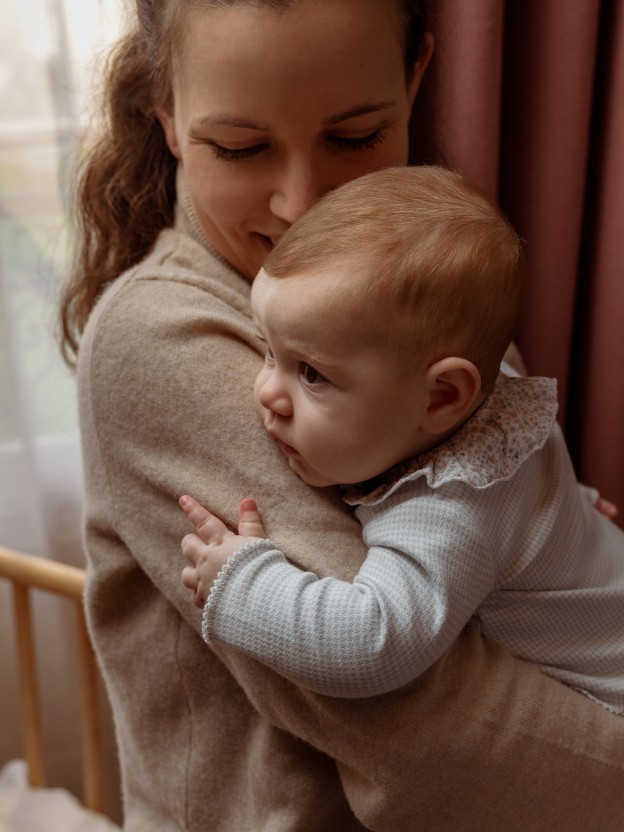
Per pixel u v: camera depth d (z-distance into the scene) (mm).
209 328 787
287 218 803
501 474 723
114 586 864
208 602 699
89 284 1003
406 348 684
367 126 802
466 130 1071
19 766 1539
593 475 1210
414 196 709
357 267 673
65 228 1345
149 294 808
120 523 813
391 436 711
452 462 715
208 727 865
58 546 1533
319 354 688
